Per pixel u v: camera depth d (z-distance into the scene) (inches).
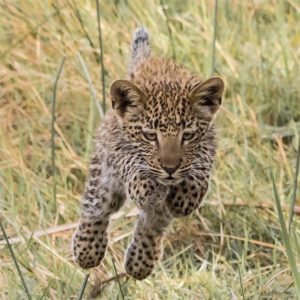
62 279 489.4
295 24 645.9
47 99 599.5
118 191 459.2
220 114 578.2
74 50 606.9
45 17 625.6
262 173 555.2
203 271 497.7
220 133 570.9
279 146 561.3
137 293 483.5
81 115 590.9
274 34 632.4
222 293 481.4
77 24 618.5
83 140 582.9
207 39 619.8
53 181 544.4
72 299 484.1
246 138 566.6
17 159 557.3
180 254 517.0
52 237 520.7
